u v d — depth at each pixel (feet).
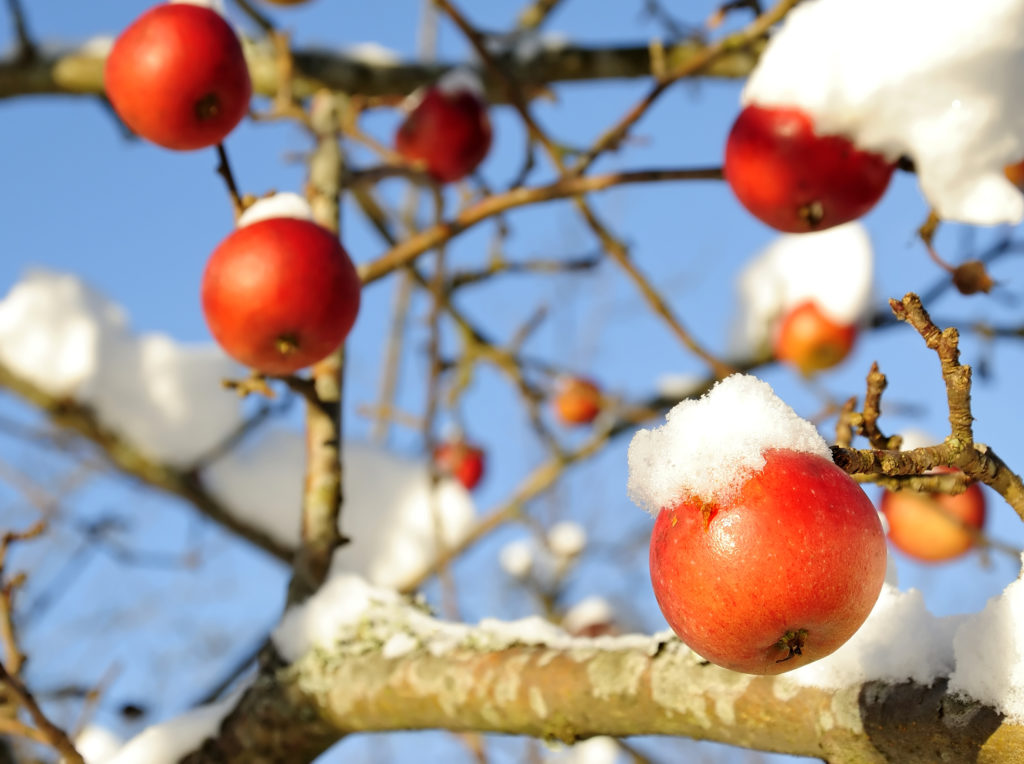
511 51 4.53
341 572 3.49
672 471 2.85
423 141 4.16
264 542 4.47
